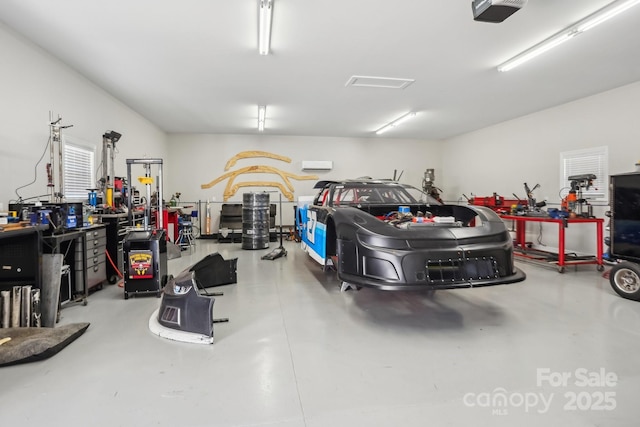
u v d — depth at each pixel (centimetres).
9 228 247
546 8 306
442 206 357
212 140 919
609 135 532
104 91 536
